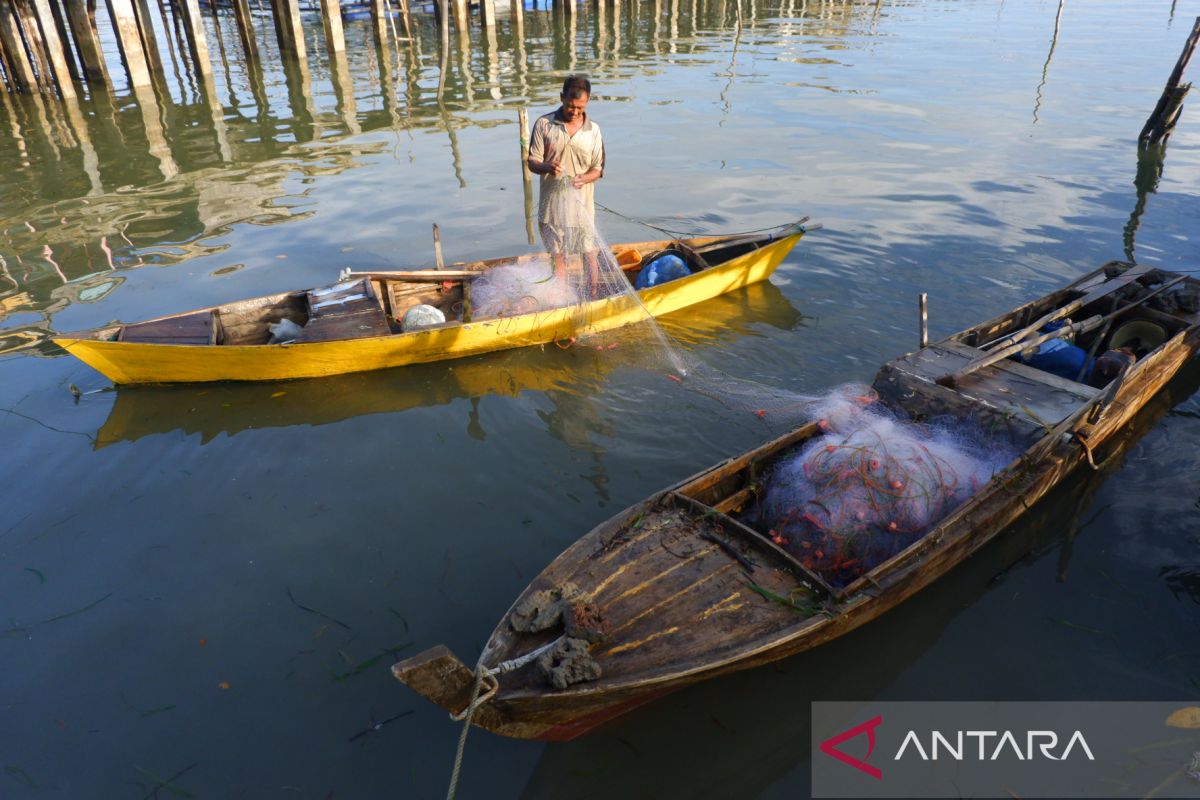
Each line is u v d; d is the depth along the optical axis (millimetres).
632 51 22375
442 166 12875
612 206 11031
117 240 10109
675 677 3680
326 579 4922
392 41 23734
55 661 4375
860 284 8734
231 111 16438
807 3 32938
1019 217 10375
